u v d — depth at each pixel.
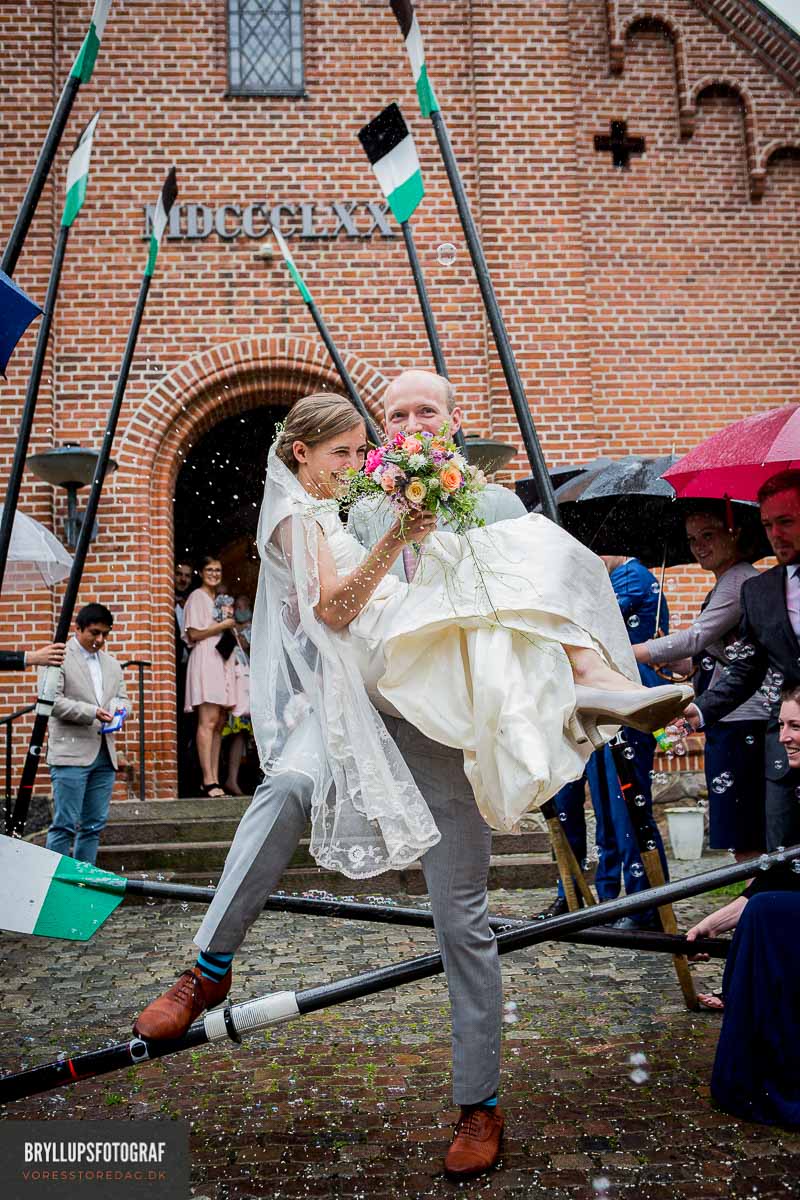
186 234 8.92
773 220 9.63
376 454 2.51
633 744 4.85
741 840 4.41
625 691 2.53
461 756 2.74
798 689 3.47
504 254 9.16
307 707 2.67
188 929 5.83
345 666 2.58
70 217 5.08
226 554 11.08
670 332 9.45
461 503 2.53
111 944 5.50
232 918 2.59
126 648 8.53
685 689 2.45
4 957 5.25
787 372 9.52
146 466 8.73
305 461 2.75
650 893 3.02
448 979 2.77
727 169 9.63
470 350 9.07
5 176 8.83
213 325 8.90
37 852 2.95
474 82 9.25
